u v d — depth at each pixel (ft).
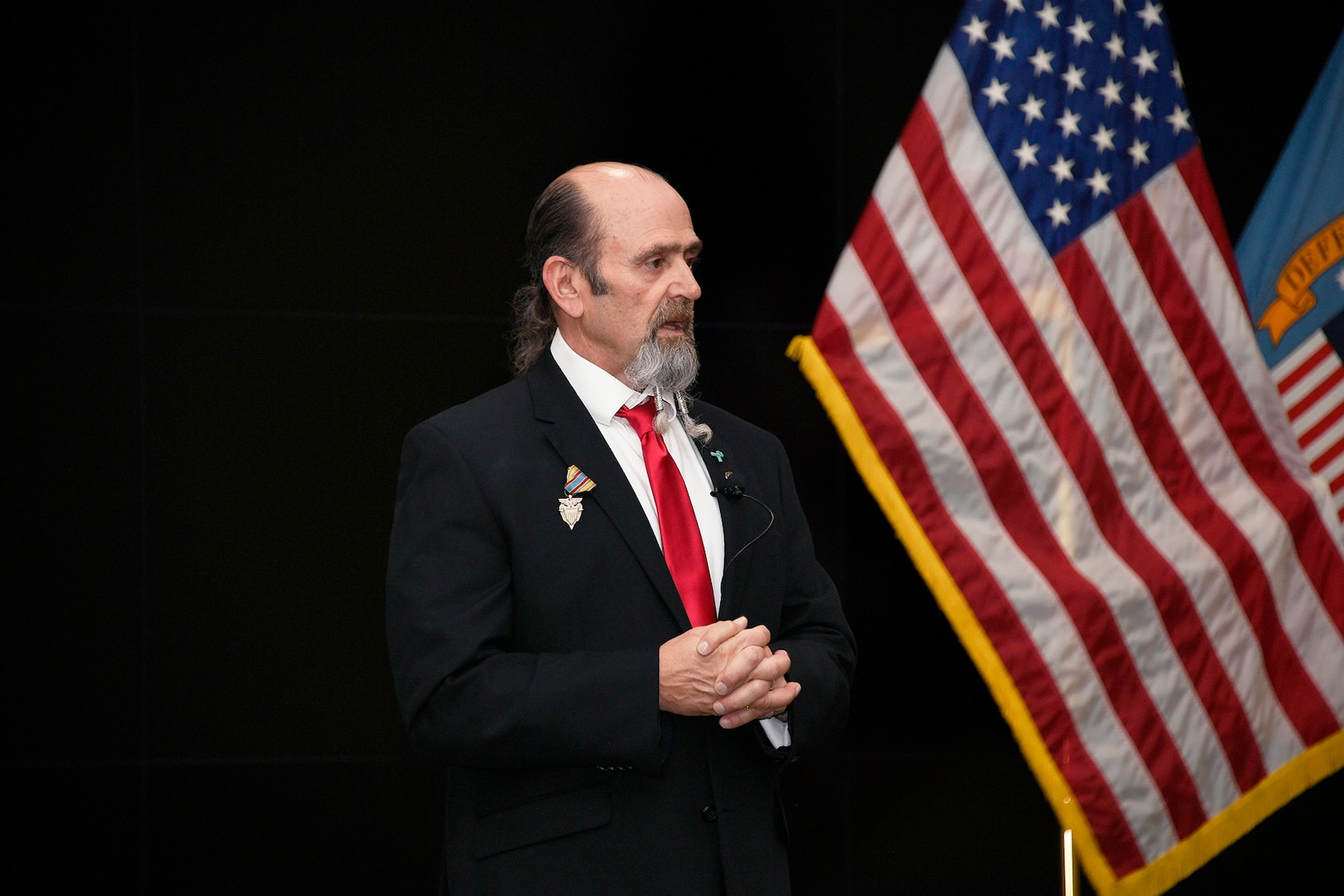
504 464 14.66
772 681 13.44
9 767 27.99
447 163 30.50
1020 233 29.71
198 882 28.60
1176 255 30.37
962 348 29.32
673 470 15.28
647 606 14.39
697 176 31.78
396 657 14.11
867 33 32.65
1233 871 33.14
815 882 31.71
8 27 28.58
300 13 29.96
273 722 29.12
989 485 28.96
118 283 28.84
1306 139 32.42
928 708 32.32
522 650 14.33
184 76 29.32
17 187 28.48
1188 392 30.09
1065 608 28.66
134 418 28.81
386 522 29.84
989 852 32.19
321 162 29.91
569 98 31.19
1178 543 29.35
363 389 29.89
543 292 17.24
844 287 29.30
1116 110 30.53
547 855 13.71
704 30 31.96
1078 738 28.68
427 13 30.58
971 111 29.99
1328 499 30.32
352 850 29.27
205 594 28.96
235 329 29.35
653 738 13.19
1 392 28.22
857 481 32.27
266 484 29.35
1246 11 33.94
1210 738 29.22
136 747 28.53
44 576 28.27
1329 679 29.89
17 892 27.86
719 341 31.73
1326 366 31.37
